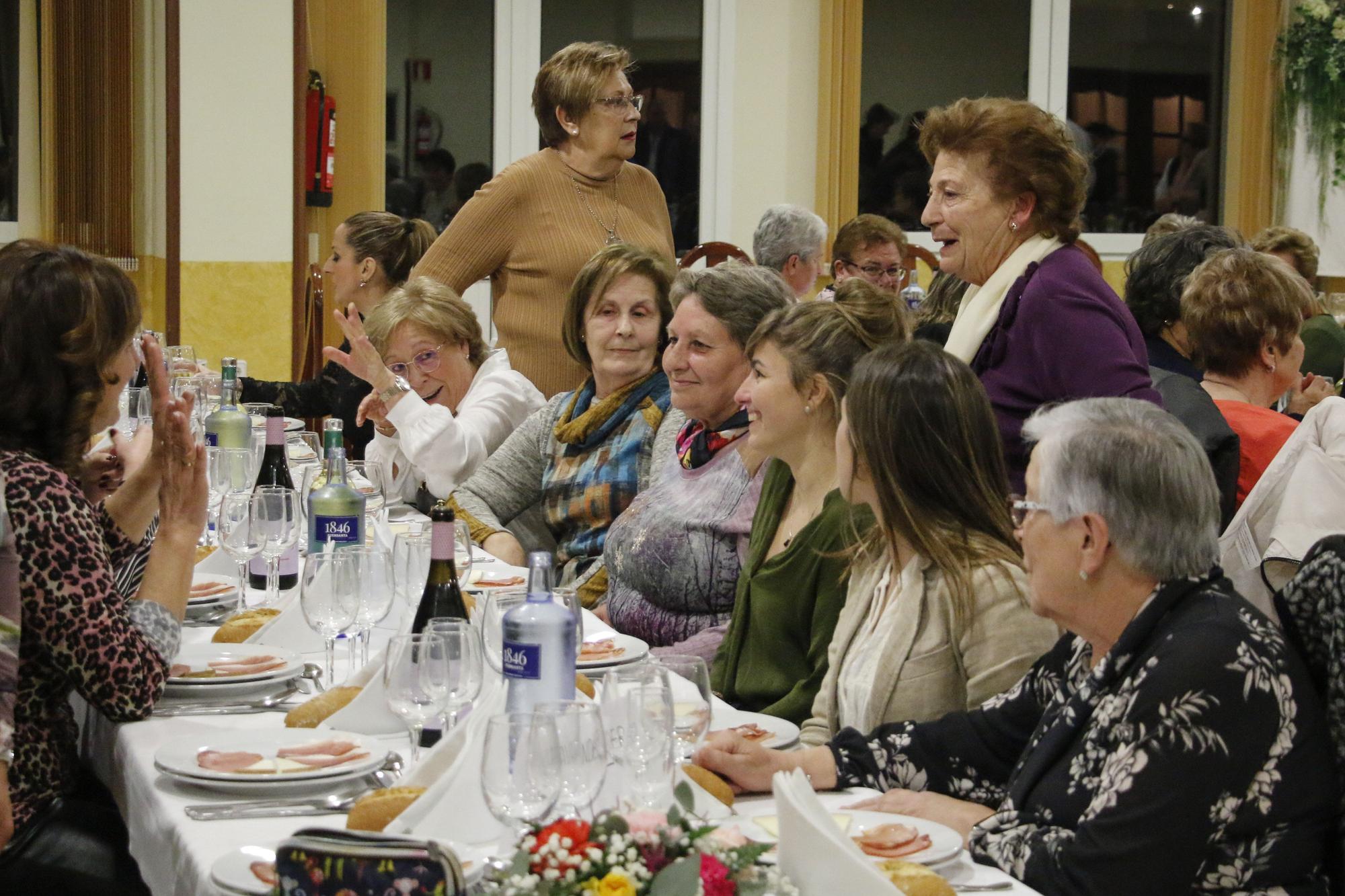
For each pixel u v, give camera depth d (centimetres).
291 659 236
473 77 912
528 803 138
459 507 376
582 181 484
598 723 141
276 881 124
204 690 222
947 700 203
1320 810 155
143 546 265
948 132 292
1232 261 336
